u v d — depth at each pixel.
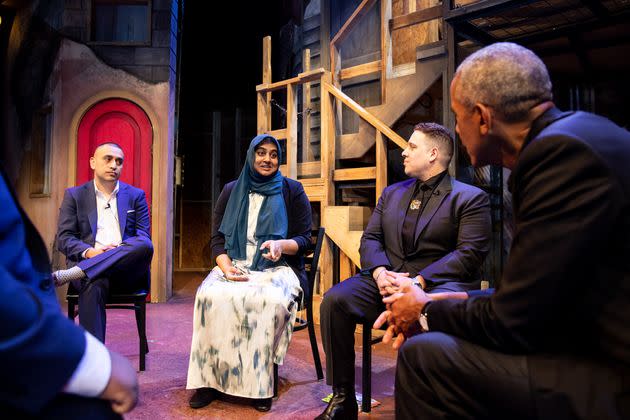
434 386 1.03
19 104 5.07
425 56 3.57
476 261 2.11
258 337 2.18
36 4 4.99
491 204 3.60
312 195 4.13
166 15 5.00
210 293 2.24
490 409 0.97
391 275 2.02
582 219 0.85
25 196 5.09
